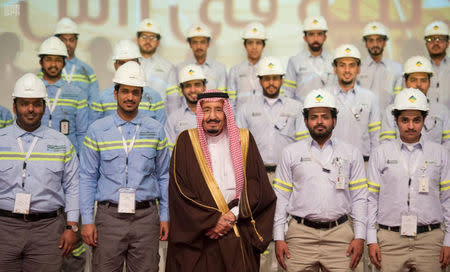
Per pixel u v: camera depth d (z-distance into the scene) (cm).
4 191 390
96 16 768
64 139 410
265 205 387
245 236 378
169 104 674
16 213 388
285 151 417
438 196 411
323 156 409
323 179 403
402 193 408
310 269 403
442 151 414
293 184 414
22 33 764
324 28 664
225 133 392
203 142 383
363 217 406
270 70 554
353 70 562
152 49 677
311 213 400
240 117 564
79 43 768
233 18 771
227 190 381
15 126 402
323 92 410
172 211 383
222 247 371
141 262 400
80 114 527
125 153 402
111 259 394
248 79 667
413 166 411
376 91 663
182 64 694
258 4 771
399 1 761
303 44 771
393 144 420
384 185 415
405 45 762
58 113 519
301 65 668
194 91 543
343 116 555
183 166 383
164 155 417
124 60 571
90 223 398
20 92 392
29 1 764
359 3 764
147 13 770
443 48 648
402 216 405
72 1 767
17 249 388
